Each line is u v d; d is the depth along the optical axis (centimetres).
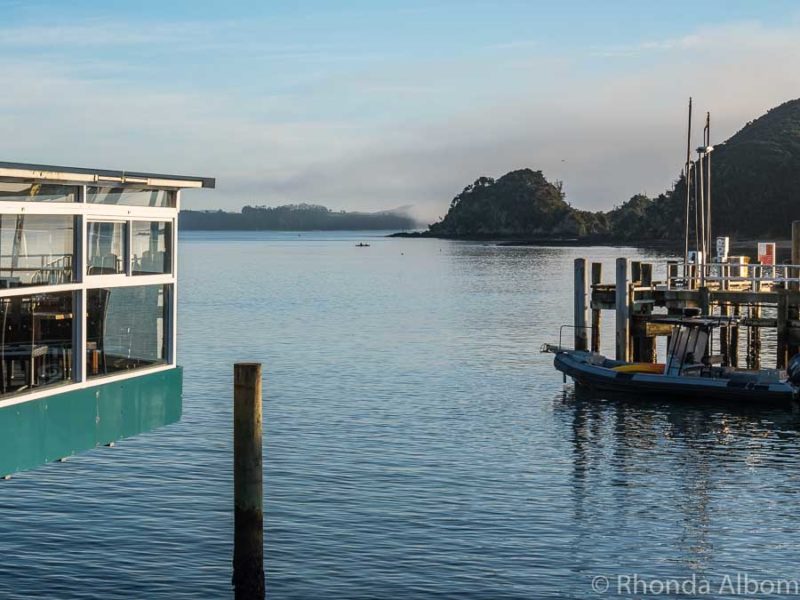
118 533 2264
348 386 4269
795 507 2525
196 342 5891
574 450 3097
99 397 1510
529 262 18212
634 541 2277
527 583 2030
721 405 3734
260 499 1603
